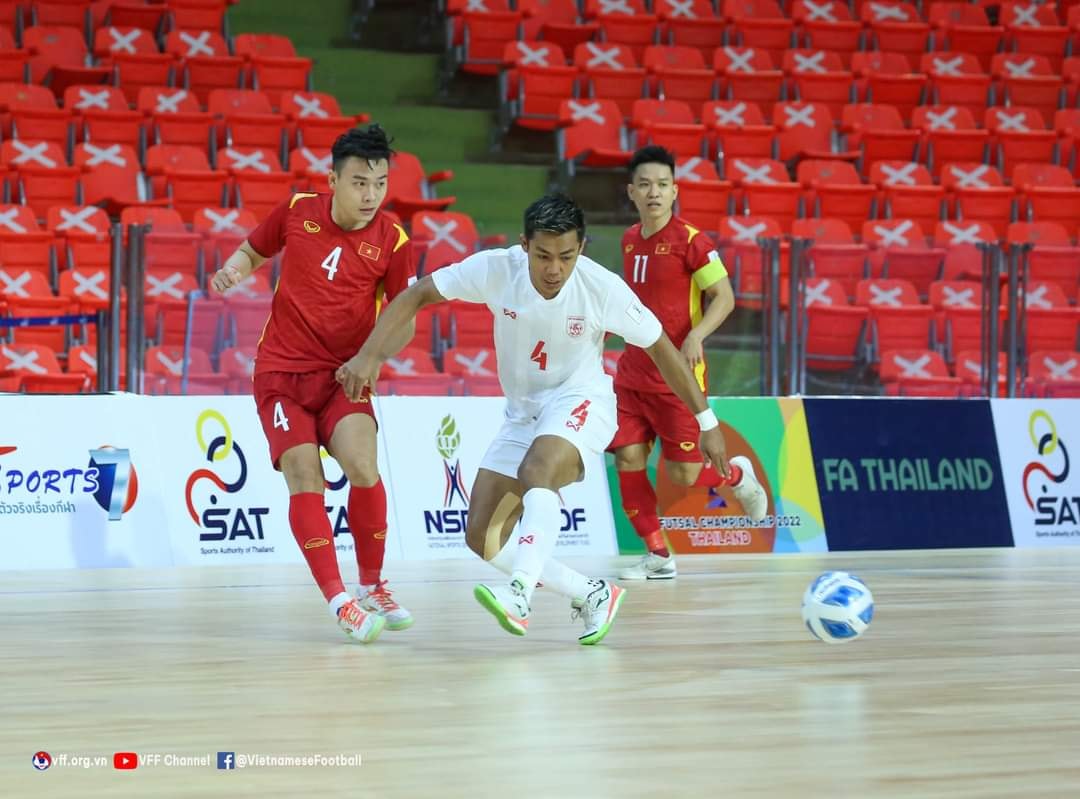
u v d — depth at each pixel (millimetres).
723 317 23203
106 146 43344
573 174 48656
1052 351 31203
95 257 36500
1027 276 30812
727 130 48688
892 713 10750
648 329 15047
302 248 16094
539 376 15172
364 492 16047
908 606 18891
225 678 12484
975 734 9914
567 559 27547
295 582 22609
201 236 26688
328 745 9461
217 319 26734
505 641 15211
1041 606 18922
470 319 28484
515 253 14984
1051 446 31859
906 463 30734
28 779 8445
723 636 15602
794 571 24984
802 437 29906
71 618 17500
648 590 21391
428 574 23875
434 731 9969
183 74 48625
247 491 26516
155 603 19359
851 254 29828
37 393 25453
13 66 46844
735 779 8492
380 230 16328
